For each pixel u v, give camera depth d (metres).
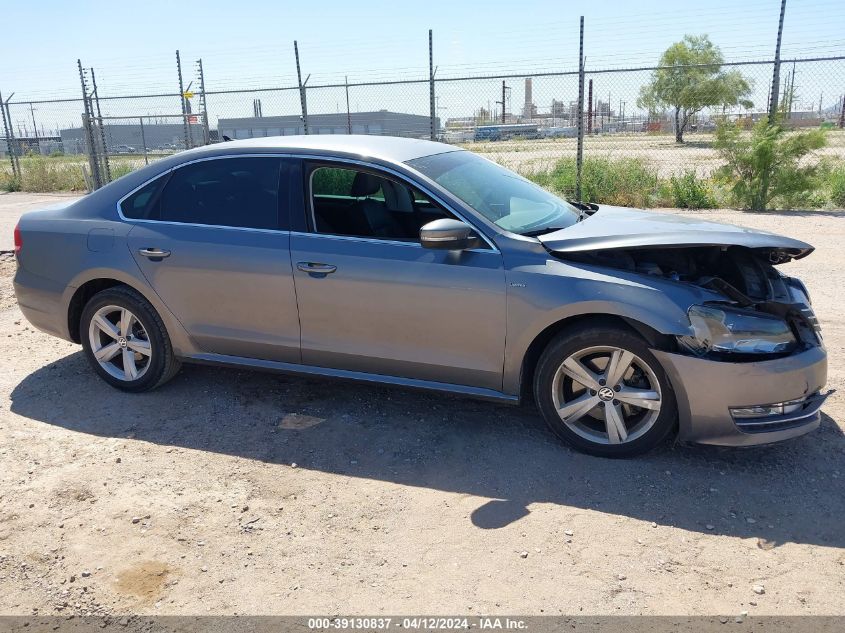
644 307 3.34
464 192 3.93
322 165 4.03
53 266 4.59
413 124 15.82
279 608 2.64
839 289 6.74
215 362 4.36
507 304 3.57
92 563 2.93
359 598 2.68
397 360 3.89
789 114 12.89
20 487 3.51
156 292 4.32
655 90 23.69
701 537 2.99
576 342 3.53
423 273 3.71
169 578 2.83
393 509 3.27
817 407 3.46
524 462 3.64
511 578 2.77
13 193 19.58
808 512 3.15
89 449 3.91
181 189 4.34
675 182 13.40
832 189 13.04
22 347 5.64
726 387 3.28
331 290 3.90
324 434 4.03
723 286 3.50
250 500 3.38
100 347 4.65
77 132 36.03
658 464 3.58
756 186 12.71
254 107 16.09
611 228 3.82
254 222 4.11
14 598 2.73
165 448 3.91
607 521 3.12
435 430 4.04
